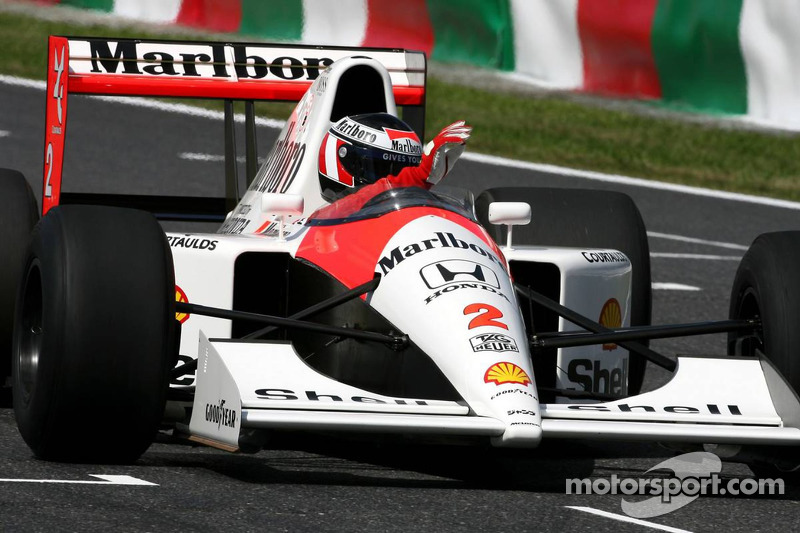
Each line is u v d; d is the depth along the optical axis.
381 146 21.30
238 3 64.19
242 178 48.72
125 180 47.69
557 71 61.25
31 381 18.41
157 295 17.41
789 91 56.12
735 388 17.88
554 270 21.39
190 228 42.22
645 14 58.50
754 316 19.61
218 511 15.41
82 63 27.38
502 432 16.05
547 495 17.06
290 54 29.05
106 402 17.14
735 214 49.66
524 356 17.20
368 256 19.06
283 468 18.12
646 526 15.57
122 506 15.49
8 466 17.55
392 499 16.39
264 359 17.27
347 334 18.11
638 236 24.39
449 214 19.41
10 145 51.44
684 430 16.42
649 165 55.50
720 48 57.16
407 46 62.84
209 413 16.89
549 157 55.72
